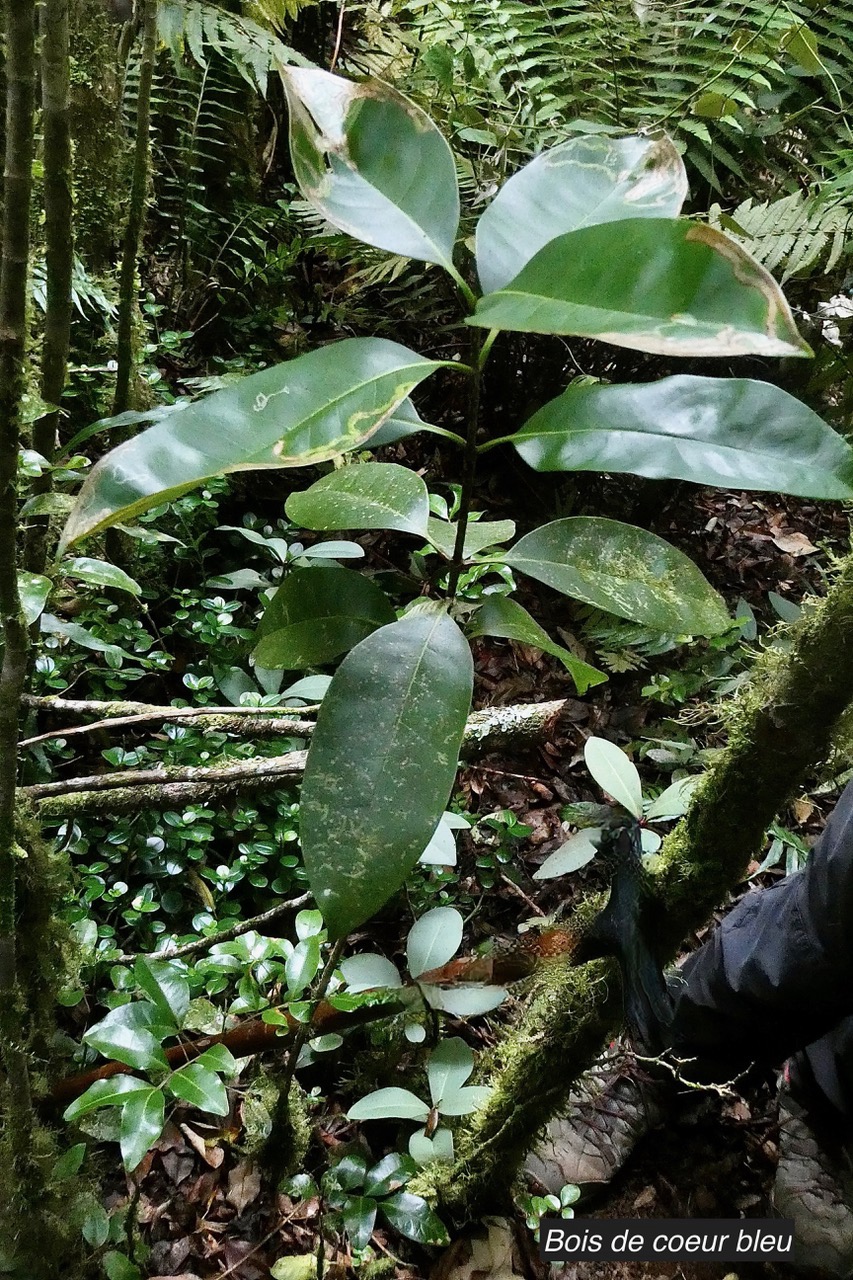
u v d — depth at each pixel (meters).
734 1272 1.21
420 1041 1.21
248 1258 1.11
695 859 0.94
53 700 0.93
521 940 1.20
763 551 2.39
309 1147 1.22
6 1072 0.86
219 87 2.16
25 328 0.53
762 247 1.70
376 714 0.56
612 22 2.05
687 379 0.54
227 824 1.47
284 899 1.46
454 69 2.00
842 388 1.96
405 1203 1.12
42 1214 0.89
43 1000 0.96
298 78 0.55
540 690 1.97
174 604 1.81
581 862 1.18
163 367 2.18
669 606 0.61
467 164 1.90
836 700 0.78
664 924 0.98
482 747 1.16
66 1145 1.04
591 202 0.57
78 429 1.71
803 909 0.97
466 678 0.57
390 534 2.12
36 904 0.89
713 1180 1.32
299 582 0.71
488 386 2.23
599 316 0.41
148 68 1.21
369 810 0.53
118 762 1.42
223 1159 1.18
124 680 1.57
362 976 1.13
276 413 0.45
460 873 1.60
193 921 1.36
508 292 0.45
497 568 1.56
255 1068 1.24
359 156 0.56
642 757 1.87
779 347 0.37
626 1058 1.35
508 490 2.34
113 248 1.88
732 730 0.90
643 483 2.17
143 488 0.41
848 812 0.92
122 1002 1.10
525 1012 1.20
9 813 0.68
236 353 2.28
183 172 2.20
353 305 2.42
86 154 1.70
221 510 2.02
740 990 1.06
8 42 0.46
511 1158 1.11
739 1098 1.39
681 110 1.98
